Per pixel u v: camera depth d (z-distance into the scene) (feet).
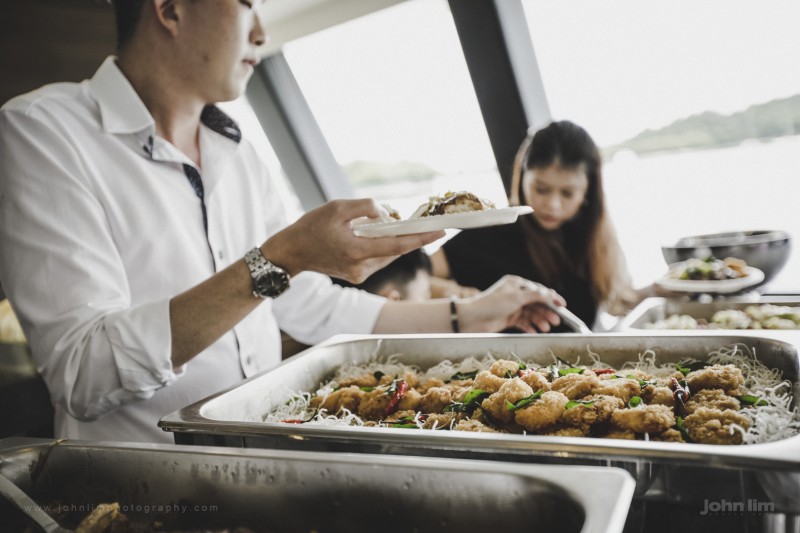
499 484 2.38
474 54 9.96
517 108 10.16
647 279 9.37
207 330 4.11
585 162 8.31
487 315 5.92
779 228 8.98
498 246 9.46
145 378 4.03
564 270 8.91
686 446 2.65
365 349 5.57
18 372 7.29
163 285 4.99
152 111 5.16
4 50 8.64
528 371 4.39
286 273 4.15
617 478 2.25
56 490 3.20
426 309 6.07
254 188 6.04
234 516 2.86
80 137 4.75
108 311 4.20
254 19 5.06
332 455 2.69
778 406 3.58
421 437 3.02
